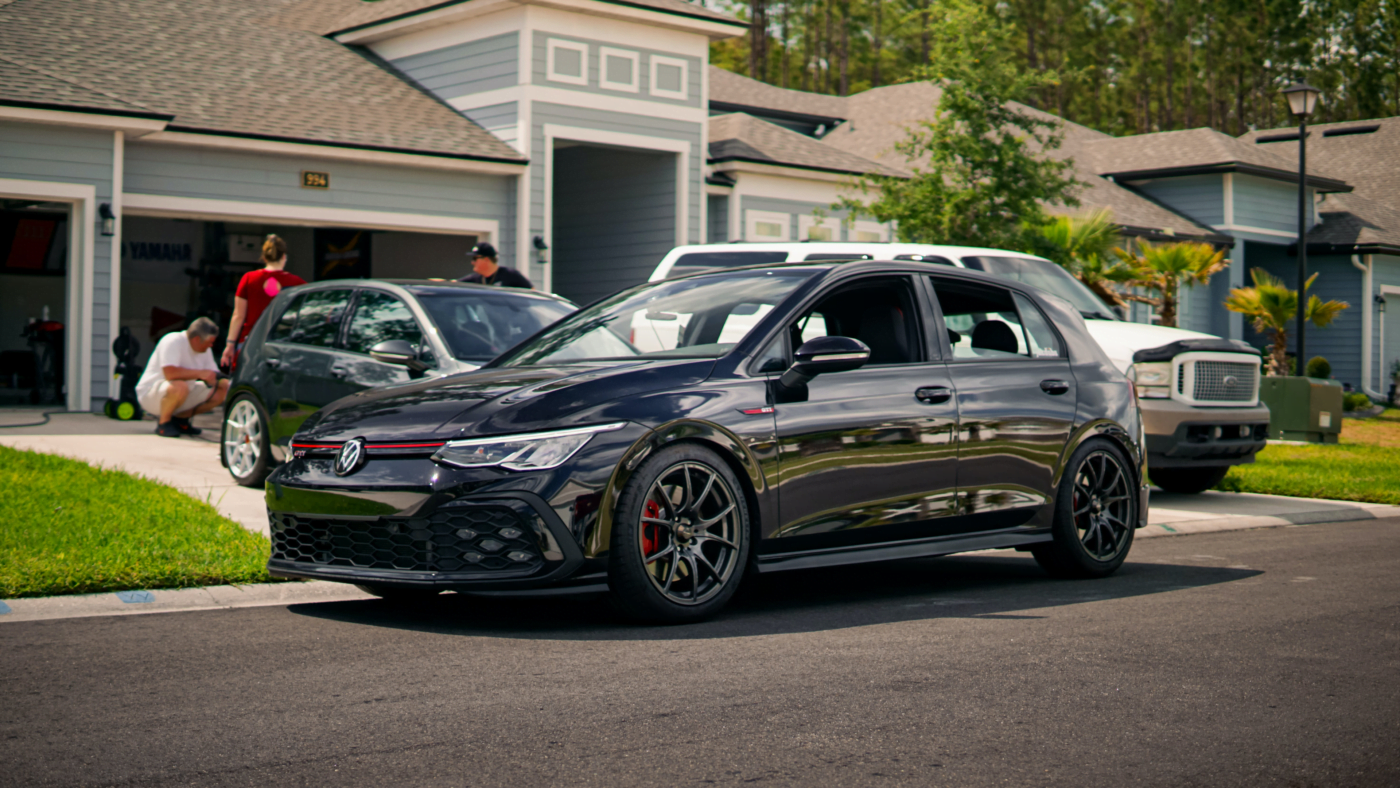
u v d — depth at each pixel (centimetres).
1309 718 390
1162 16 6341
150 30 2083
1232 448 1084
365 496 510
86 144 1652
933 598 616
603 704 398
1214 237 3231
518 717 383
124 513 772
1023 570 723
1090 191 3216
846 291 613
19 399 1927
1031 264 1164
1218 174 3309
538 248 2097
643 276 2353
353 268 2458
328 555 533
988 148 1995
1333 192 3631
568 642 494
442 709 392
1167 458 1059
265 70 2088
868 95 3528
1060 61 6341
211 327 1284
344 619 545
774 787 320
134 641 496
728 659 464
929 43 6234
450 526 497
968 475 620
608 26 2147
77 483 890
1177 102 6444
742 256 1198
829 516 569
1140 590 644
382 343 789
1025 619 552
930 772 333
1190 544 861
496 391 530
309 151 1892
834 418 570
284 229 2459
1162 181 3425
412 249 2338
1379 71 6172
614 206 2405
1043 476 654
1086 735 369
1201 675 445
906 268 639
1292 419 1795
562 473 496
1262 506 1088
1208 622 547
